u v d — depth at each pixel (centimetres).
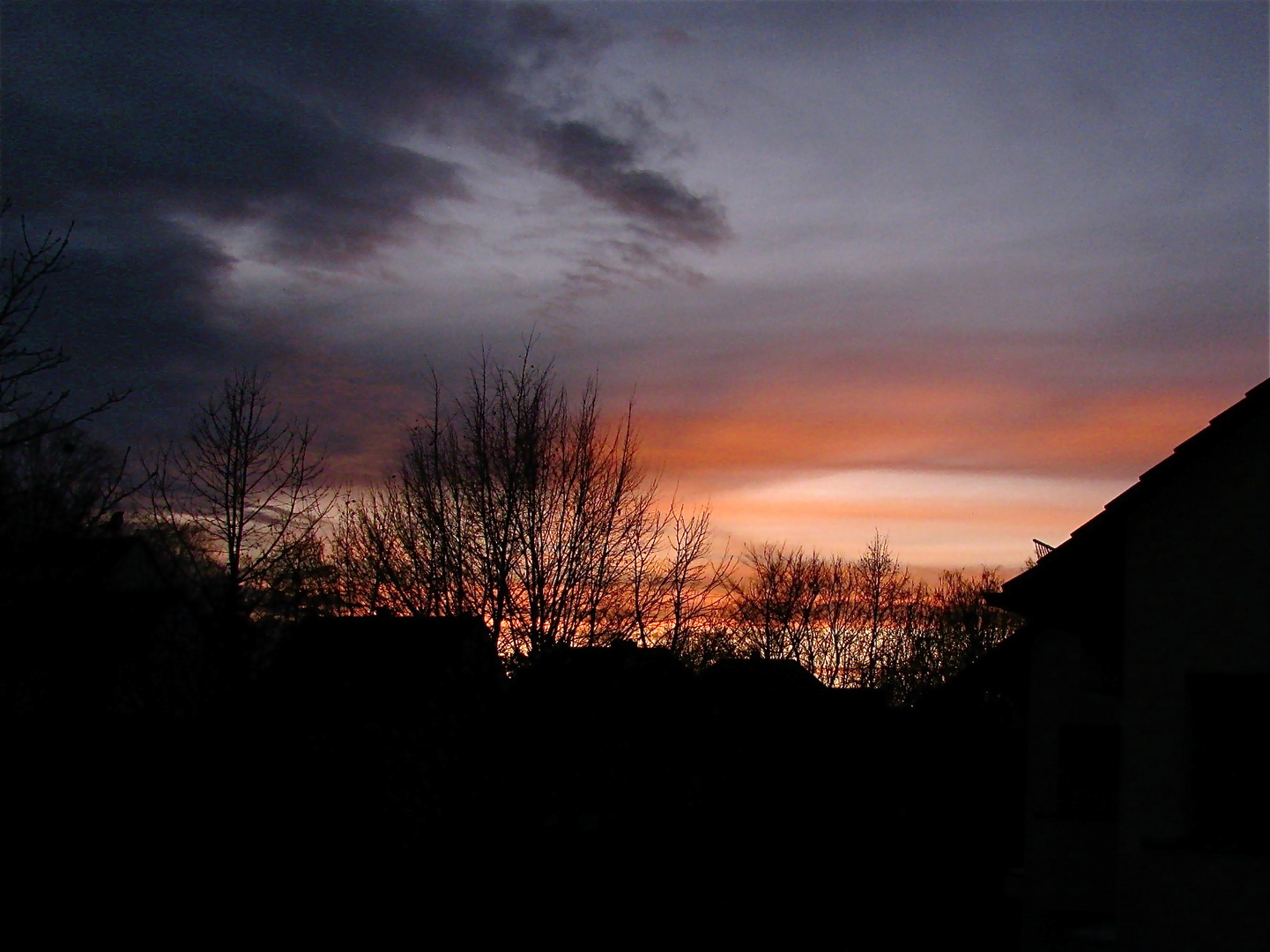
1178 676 1027
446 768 1856
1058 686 1455
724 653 2525
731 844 2198
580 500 2070
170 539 1684
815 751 2395
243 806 1512
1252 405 1007
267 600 1650
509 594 2014
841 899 2312
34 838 1365
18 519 1226
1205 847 976
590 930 1936
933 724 2578
